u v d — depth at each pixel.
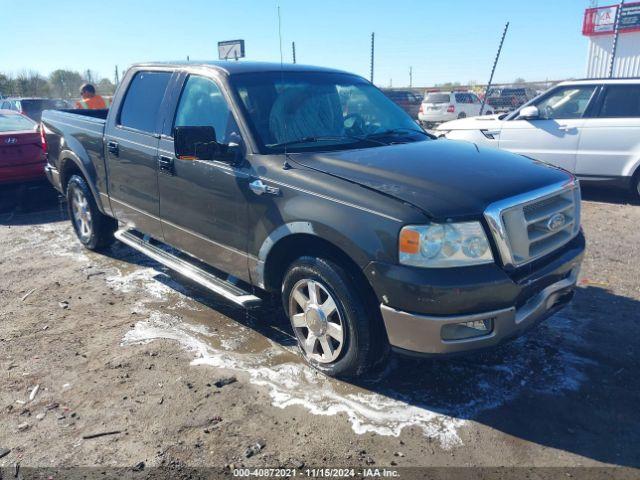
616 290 4.84
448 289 2.87
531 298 3.22
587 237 6.43
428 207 2.95
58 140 6.09
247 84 4.09
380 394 3.35
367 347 3.24
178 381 3.50
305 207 3.32
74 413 3.21
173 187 4.38
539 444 2.90
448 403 3.26
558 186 3.41
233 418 3.13
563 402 3.25
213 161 3.92
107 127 5.23
